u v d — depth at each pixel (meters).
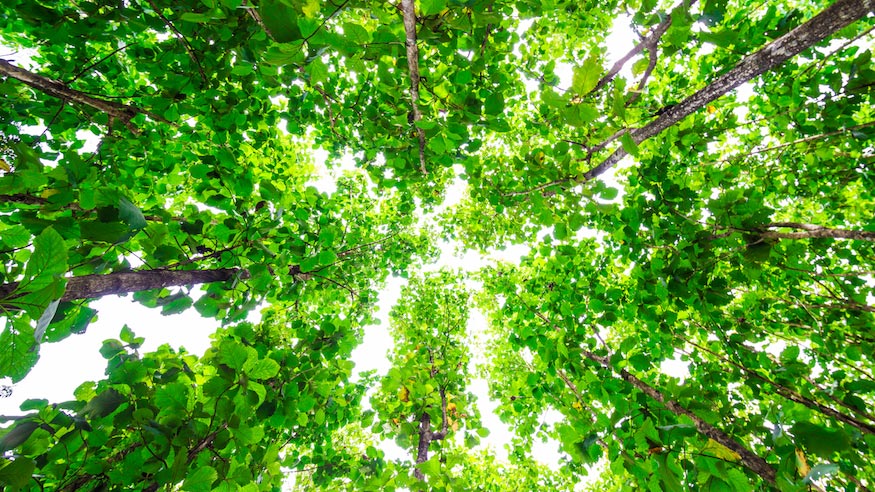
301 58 1.47
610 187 2.81
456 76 2.34
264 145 4.17
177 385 2.04
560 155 2.95
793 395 2.47
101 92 3.37
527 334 3.55
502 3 2.37
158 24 2.32
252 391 2.16
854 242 3.40
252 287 3.11
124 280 2.23
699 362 3.39
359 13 2.67
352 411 3.78
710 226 2.99
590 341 3.41
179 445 1.92
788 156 3.83
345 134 4.00
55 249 1.21
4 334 1.18
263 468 2.43
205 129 3.56
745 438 2.65
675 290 2.97
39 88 2.34
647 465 2.18
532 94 3.81
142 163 3.44
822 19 2.06
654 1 2.54
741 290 3.65
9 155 2.10
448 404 4.36
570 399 3.28
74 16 2.14
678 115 2.88
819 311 3.23
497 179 3.82
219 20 2.20
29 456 1.68
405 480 2.44
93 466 1.89
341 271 4.49
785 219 5.26
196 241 2.76
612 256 4.12
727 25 3.33
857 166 3.39
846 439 1.76
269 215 3.18
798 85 3.15
